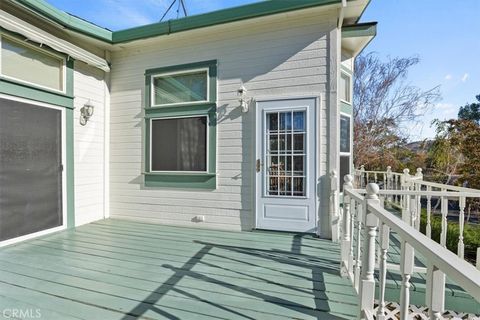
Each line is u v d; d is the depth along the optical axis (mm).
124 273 2773
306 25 4047
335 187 3807
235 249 3510
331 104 3949
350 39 4672
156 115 4906
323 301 2232
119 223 4898
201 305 2170
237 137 4414
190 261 3105
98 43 4863
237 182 4434
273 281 2598
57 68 4320
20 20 3578
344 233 2699
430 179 7449
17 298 2268
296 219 4133
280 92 4180
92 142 4938
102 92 5137
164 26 4496
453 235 3992
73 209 4562
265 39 4250
